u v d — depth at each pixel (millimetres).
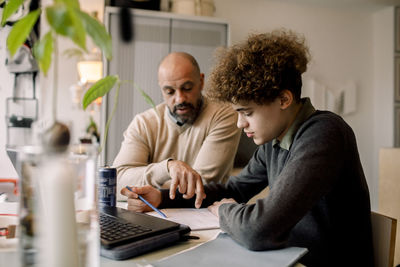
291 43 922
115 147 2541
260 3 3441
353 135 907
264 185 1203
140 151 1601
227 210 809
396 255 1955
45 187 418
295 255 655
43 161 416
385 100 3688
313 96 3568
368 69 3816
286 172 789
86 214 455
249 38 947
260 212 721
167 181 1276
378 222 871
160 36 2689
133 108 2611
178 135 1648
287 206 729
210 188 1132
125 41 2611
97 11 2553
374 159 3818
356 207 883
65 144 426
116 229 695
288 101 873
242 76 846
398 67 3609
